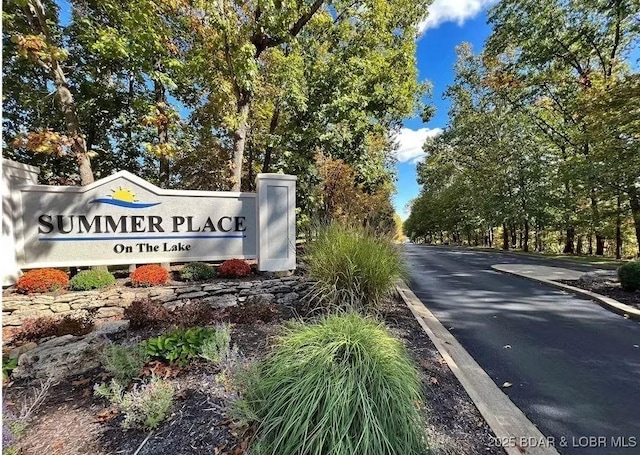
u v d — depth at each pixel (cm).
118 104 1071
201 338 285
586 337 399
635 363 325
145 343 281
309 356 201
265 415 188
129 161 1193
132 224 528
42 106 808
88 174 659
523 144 1753
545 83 1551
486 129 1981
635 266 588
